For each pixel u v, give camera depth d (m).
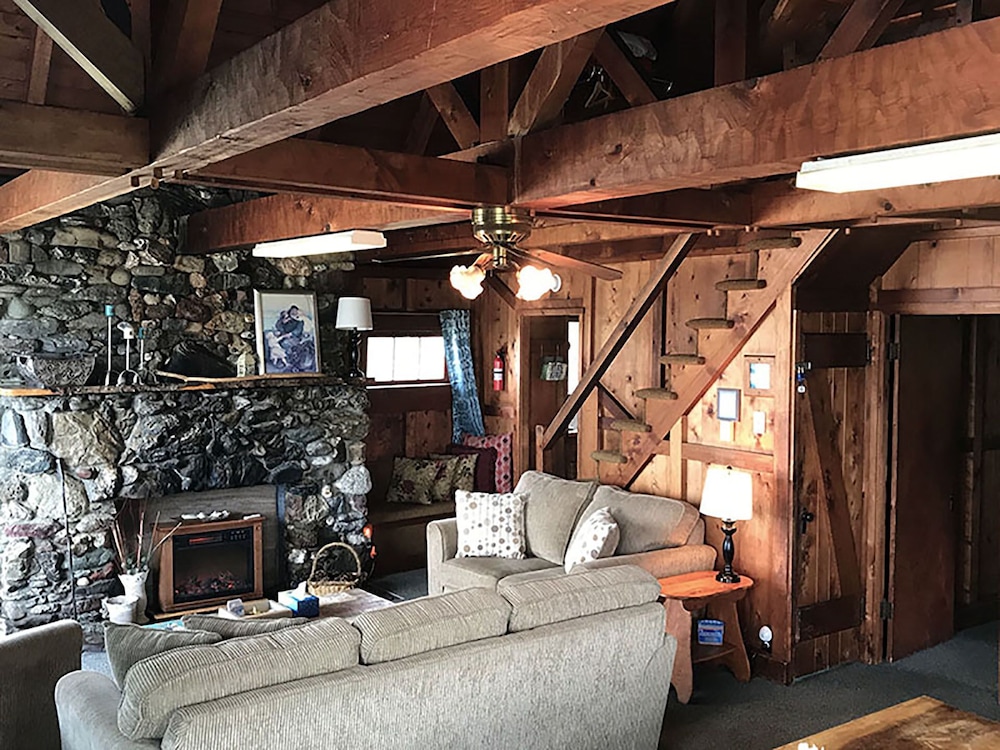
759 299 5.63
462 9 1.69
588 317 7.07
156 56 3.05
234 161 3.30
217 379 6.41
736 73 3.68
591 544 5.59
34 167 3.24
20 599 5.75
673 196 4.37
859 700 5.29
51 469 5.82
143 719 2.93
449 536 6.32
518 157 3.80
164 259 6.27
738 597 5.42
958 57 2.40
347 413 7.09
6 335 5.76
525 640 3.66
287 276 6.89
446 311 8.57
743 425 5.84
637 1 1.50
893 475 5.96
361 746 3.24
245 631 3.54
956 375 6.36
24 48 3.59
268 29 4.50
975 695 5.40
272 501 6.89
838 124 2.66
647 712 4.21
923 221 4.58
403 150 6.57
